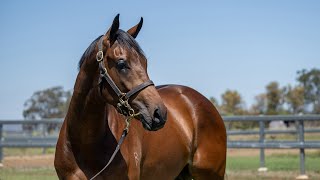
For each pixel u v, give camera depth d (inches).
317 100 2108.8
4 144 553.0
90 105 183.8
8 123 557.9
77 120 186.9
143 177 208.1
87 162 187.6
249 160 644.7
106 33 181.9
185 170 244.7
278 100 2059.5
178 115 234.5
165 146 216.8
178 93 245.6
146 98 170.6
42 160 622.2
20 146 547.5
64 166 190.2
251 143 488.1
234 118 498.3
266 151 837.2
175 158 223.8
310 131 602.9
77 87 188.2
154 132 212.7
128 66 173.0
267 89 2084.2
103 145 188.2
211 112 248.2
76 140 187.8
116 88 174.2
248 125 1108.5
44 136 682.2
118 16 174.4
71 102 191.9
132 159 194.4
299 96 2054.6
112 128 193.2
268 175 468.8
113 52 174.7
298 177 451.8
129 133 197.2
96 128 185.2
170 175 224.7
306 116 469.4
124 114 176.4
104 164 186.2
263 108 2142.0
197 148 239.0
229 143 494.6
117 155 187.8
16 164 566.3
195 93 251.9
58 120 548.1
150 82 173.5
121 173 187.8
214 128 246.2
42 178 438.9
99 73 179.2
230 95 2145.7
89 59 183.2
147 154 206.8
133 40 177.6
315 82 2108.8
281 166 547.5
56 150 195.6
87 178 186.5
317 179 443.8
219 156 245.8
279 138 888.3
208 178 242.7
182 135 230.2
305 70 2139.5
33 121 553.9
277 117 484.4
